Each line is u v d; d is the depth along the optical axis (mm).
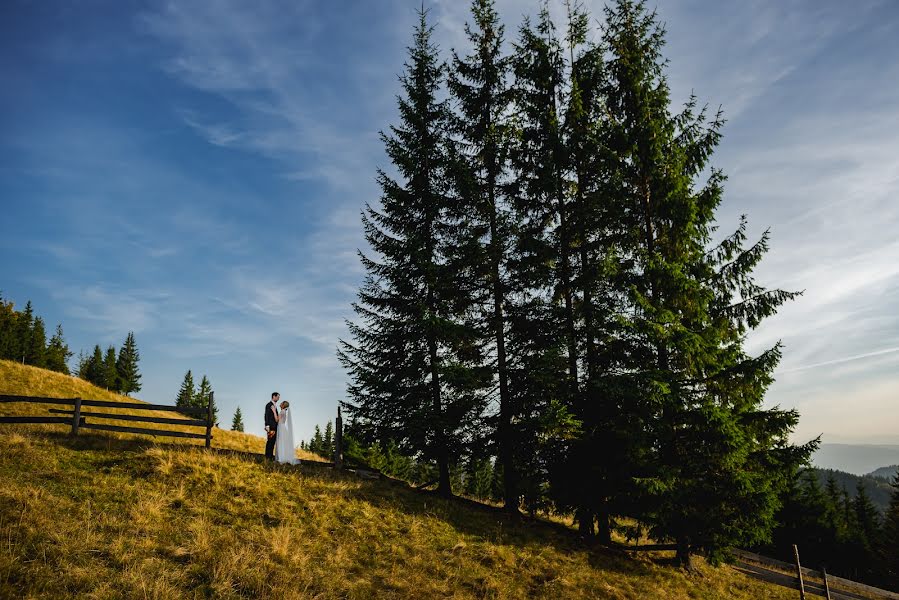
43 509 9156
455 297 17281
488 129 17109
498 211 17312
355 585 9289
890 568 39250
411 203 18078
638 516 13922
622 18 16750
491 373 16297
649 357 15125
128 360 88938
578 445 14898
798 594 14922
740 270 14250
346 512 12430
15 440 12180
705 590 13422
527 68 17234
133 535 9086
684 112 15570
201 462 13109
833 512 44938
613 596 11586
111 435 15234
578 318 16000
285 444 15641
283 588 8344
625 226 16250
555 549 13531
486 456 15828
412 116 17984
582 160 16703
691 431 13773
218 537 9711
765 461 13664
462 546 12055
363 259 17516
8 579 6969
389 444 17078
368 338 17250
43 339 75062
